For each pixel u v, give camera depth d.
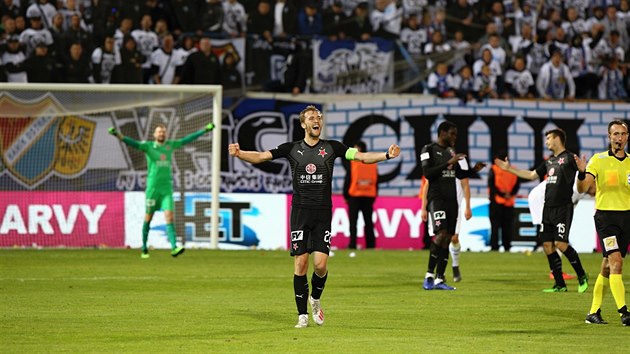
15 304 27.67
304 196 22.72
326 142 23.00
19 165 54.41
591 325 23.67
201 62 58.59
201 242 56.28
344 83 62.00
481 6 66.12
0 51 57.38
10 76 57.19
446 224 32.84
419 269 41.75
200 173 56.72
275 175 58.88
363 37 62.78
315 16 63.03
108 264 42.56
